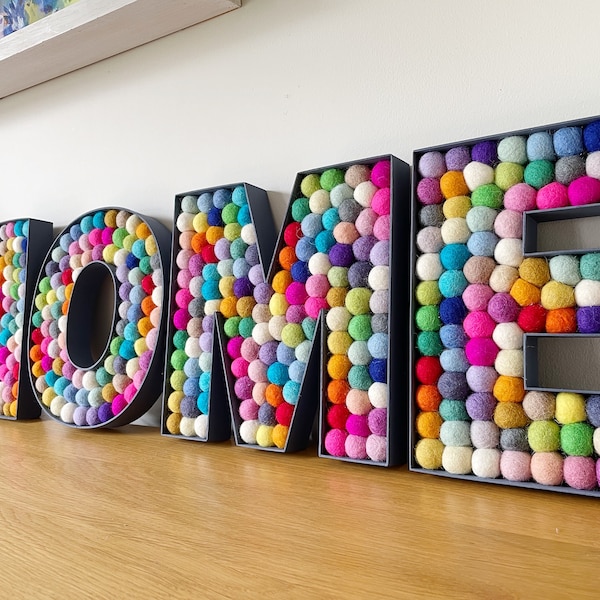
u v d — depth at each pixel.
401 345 0.97
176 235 1.24
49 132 1.60
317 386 1.05
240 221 1.15
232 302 1.13
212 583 0.55
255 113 1.25
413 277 0.93
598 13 0.91
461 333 0.89
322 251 1.02
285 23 1.22
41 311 1.46
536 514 0.73
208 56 1.32
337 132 1.14
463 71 1.02
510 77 0.98
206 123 1.32
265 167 1.23
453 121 1.02
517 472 0.83
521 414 0.84
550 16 0.95
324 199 1.04
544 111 0.94
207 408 1.14
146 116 1.41
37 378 1.44
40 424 1.42
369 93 1.11
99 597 0.53
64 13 1.34
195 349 1.17
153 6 1.24
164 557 0.61
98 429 1.33
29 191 1.64
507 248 0.86
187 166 1.34
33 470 0.97
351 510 0.75
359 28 1.13
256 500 0.80
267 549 0.62
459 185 0.91
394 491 0.83
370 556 0.60
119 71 1.46
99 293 1.45
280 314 1.07
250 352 1.09
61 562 0.60
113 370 1.29
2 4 1.55
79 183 1.53
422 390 0.91
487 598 0.51
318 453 1.01
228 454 1.07
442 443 0.90
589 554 0.60
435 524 0.70
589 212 0.85
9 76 1.57
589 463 0.79
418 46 1.06
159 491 0.84
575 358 0.90
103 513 0.75
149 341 1.25
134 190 1.42
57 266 1.46
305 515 0.73
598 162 0.82
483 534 0.66
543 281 0.85
